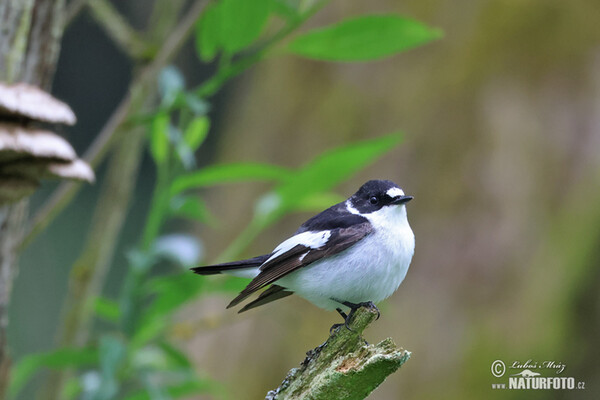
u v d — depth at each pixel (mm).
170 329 6367
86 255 7070
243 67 5914
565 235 11156
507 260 11164
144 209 16969
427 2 12078
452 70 11820
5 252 5609
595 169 11250
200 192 15109
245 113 13547
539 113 11555
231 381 11461
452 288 11195
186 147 6109
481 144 11523
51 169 4871
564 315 11289
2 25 5387
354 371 4172
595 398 11289
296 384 4539
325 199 6695
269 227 12016
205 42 6105
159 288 6059
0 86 4848
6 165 4801
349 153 5906
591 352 11320
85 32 16828
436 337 11078
